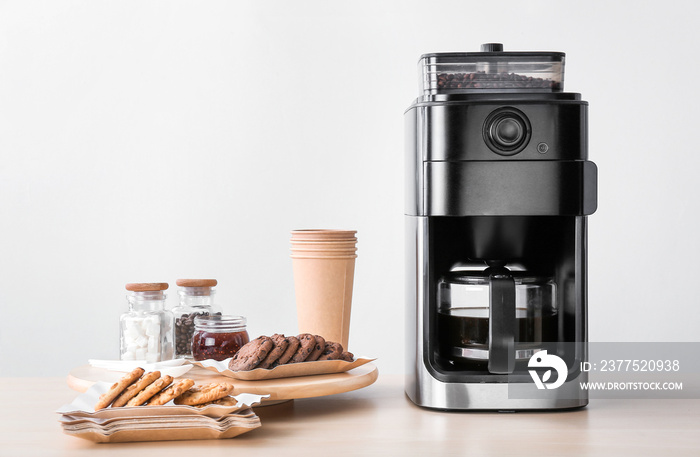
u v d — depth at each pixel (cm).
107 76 256
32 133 257
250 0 254
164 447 103
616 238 255
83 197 258
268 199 256
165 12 256
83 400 111
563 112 118
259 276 257
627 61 252
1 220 258
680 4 250
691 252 254
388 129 254
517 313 122
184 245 258
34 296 259
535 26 251
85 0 256
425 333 121
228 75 256
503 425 113
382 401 129
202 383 120
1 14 256
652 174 253
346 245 144
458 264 128
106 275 258
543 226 127
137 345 137
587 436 107
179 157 257
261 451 101
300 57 254
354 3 253
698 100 252
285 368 121
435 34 252
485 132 117
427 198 119
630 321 256
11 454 100
